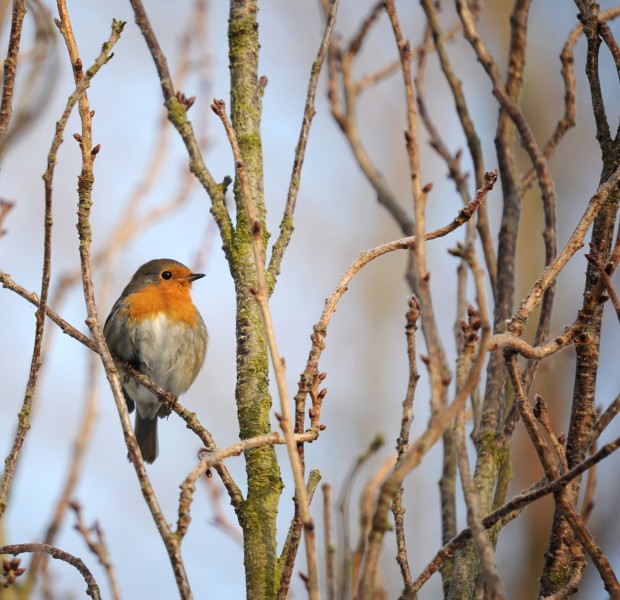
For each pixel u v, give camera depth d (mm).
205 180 8938
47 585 10500
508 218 9383
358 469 8539
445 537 8477
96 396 11672
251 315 8266
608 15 9977
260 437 6570
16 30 8023
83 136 7543
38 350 7531
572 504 6758
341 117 11328
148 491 6102
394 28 6309
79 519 10078
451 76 10164
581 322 6898
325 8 11625
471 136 9961
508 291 9070
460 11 9922
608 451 6094
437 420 5379
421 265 5691
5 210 10820
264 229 8703
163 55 9484
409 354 7406
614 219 7645
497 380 8484
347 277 7312
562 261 7059
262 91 9352
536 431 6469
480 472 8055
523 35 10203
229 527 11430
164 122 14023
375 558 5332
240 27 9266
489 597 6832
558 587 7082
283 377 5906
